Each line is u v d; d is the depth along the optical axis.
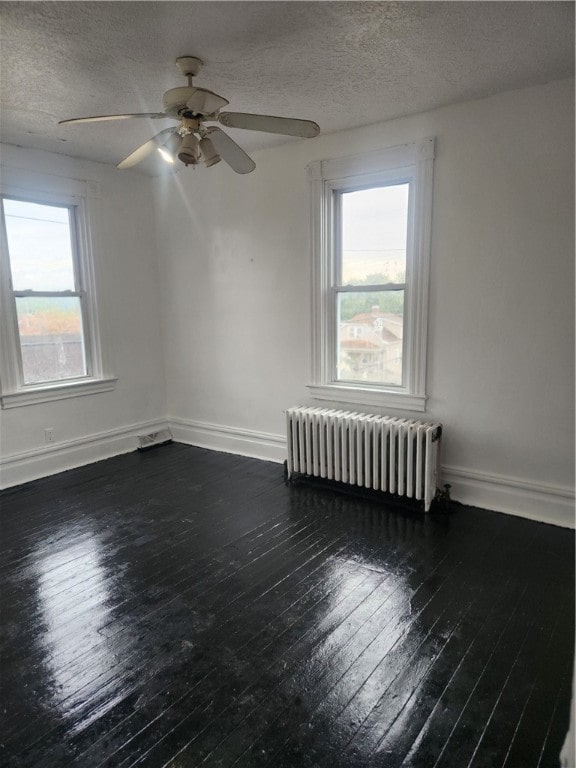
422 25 2.06
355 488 3.53
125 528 2.97
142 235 4.55
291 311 3.88
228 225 4.12
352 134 3.34
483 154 2.87
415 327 3.26
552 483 2.92
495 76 2.56
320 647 1.92
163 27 2.05
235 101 2.86
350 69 2.47
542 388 2.88
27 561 2.60
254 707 1.65
